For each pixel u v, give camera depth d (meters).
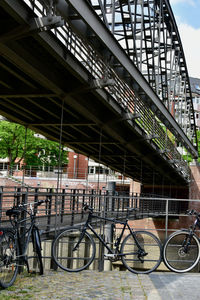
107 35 12.93
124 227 7.36
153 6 23.58
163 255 7.24
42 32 10.21
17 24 9.77
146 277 6.86
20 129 42.97
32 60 11.63
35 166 50.41
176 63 33.09
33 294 5.62
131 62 16.08
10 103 17.95
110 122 18.91
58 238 7.12
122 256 7.21
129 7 16.84
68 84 14.20
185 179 45.16
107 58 14.27
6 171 50.03
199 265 7.49
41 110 19.23
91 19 11.38
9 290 5.76
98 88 14.09
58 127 21.23
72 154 60.38
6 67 12.52
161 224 38.81
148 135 23.52
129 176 44.12
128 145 23.78
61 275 6.87
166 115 25.89
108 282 6.47
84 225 7.28
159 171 35.84
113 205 19.72
